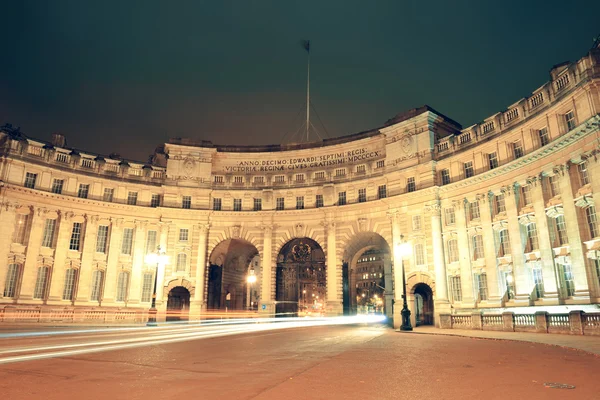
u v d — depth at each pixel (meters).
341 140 60.19
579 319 27.45
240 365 14.03
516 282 40.69
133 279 55.97
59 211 53.53
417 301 55.09
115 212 56.84
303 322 52.16
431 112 51.97
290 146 62.56
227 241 61.81
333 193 58.28
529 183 40.53
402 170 52.62
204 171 61.44
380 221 54.59
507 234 43.12
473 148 46.72
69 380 11.18
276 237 59.66
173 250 58.03
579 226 35.12
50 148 54.06
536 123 40.34
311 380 11.30
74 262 53.41
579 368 13.49
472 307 44.41
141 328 39.47
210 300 63.88
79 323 49.41
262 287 58.16
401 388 10.31
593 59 34.44
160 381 11.12
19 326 41.75
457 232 47.25
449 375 12.13
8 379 11.26
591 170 34.09
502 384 10.84
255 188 61.22
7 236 49.22
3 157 50.12
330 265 56.25
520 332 31.52
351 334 31.48
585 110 34.81
